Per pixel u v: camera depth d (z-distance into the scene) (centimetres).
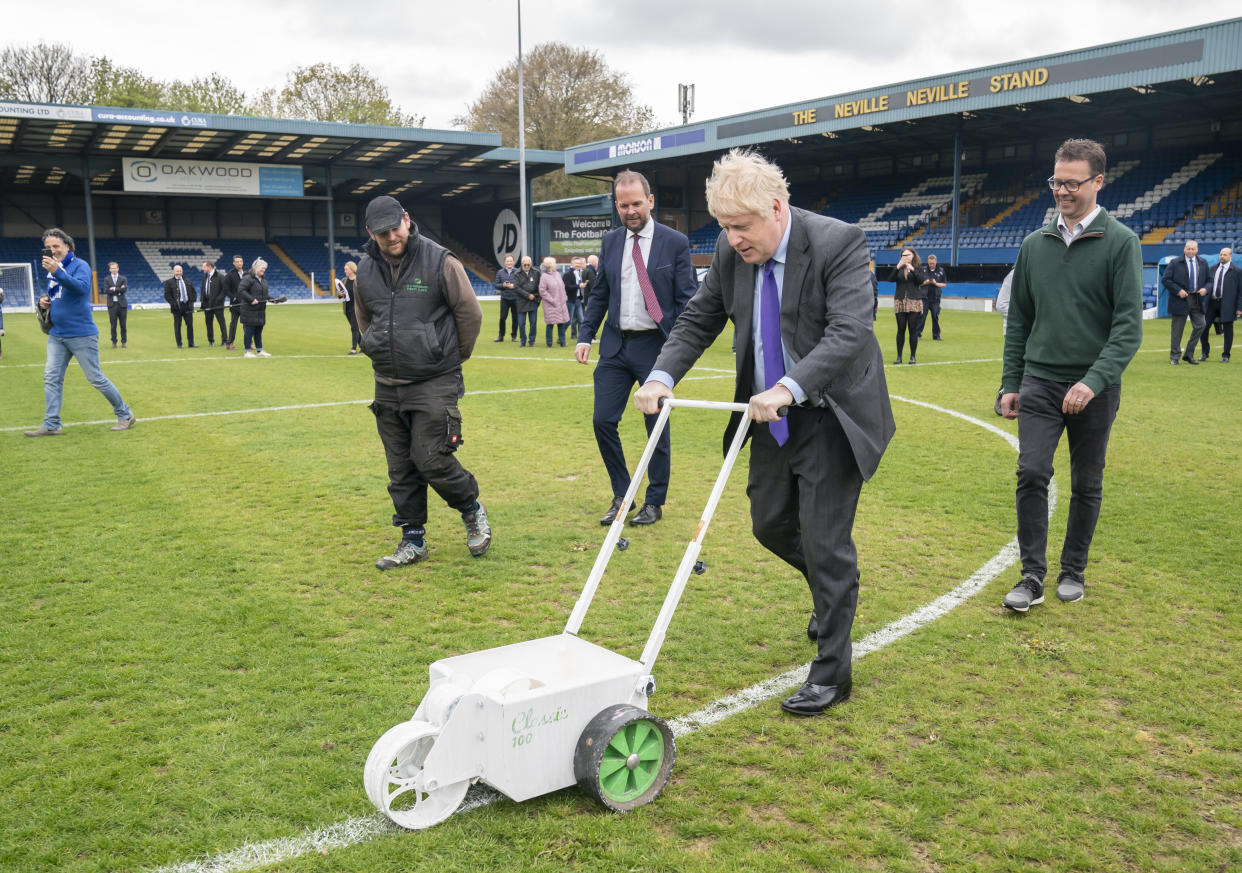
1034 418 409
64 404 1015
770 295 310
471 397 1062
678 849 242
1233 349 1556
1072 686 335
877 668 352
